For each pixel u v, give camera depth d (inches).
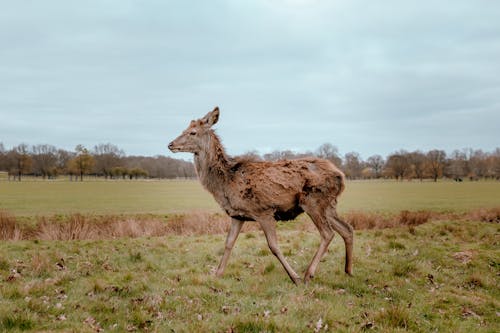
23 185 2605.8
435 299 237.3
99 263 315.6
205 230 582.9
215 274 278.4
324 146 3383.4
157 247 394.6
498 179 4375.0
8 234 520.4
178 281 263.0
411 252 358.6
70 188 2271.2
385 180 4589.1
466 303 232.7
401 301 232.4
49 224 577.6
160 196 1668.3
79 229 533.3
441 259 329.7
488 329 198.5
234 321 190.7
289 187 271.0
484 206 1155.9
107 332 182.5
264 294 241.1
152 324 191.8
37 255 317.7
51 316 198.1
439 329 197.5
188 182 3609.7
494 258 329.1
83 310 208.4
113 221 623.2
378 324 197.0
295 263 321.4
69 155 4544.8
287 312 207.6
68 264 306.7
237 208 280.4
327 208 282.0
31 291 231.9
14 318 186.1
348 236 283.4
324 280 271.4
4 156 3949.3
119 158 4879.4
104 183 3125.0
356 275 285.6
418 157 4480.8
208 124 293.9
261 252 356.5
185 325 189.8
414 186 2674.7
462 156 4665.4
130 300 221.1
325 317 198.8
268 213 275.9
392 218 684.1
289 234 490.6
